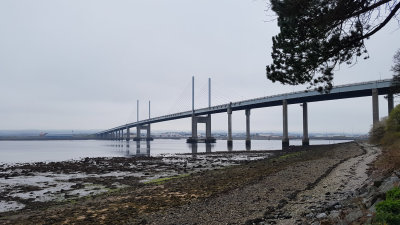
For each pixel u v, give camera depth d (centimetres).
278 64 1306
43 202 2356
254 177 2634
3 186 3278
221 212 1394
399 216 716
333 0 1105
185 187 2384
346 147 6819
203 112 16388
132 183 3225
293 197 1587
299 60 1245
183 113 17850
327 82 1300
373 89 8250
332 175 2394
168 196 2006
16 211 2034
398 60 5025
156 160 6481
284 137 11256
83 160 6838
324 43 1180
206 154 8350
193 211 1466
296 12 1152
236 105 13625
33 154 10156
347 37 1159
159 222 1309
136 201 1902
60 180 3697
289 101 11875
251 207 1443
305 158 4706
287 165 3569
